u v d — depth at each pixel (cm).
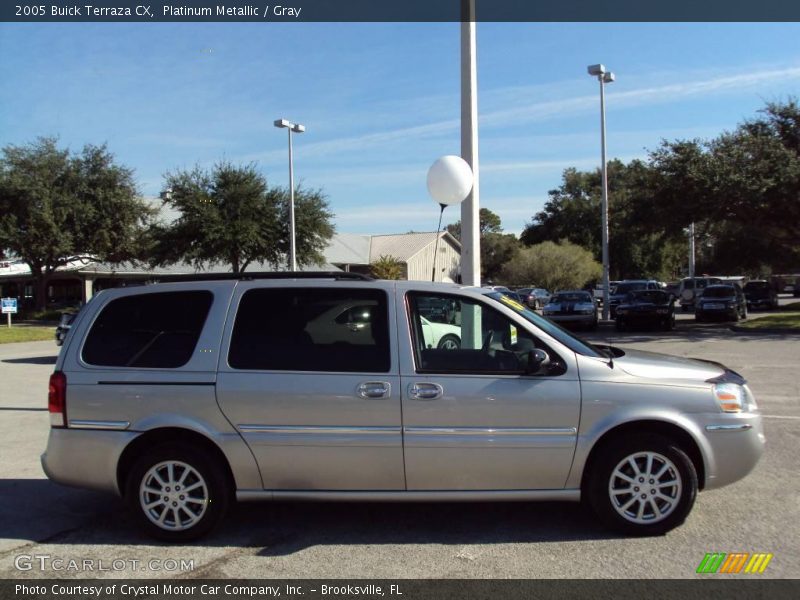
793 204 2261
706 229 2728
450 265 5516
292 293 501
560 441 469
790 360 1457
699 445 474
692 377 488
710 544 464
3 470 680
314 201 3653
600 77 2917
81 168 3791
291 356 484
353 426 471
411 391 470
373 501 479
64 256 3788
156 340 499
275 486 482
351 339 487
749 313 3556
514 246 7325
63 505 577
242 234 3375
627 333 2358
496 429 469
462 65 952
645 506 475
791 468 634
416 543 477
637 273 6906
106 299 515
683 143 2325
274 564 447
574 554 452
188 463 482
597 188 7450
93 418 489
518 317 496
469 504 559
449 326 494
